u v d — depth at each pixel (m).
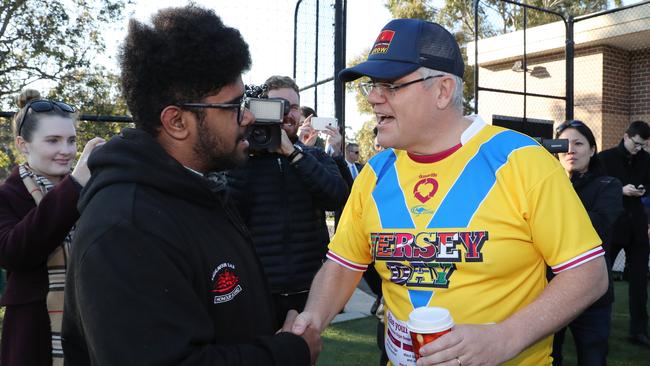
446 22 16.08
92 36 8.96
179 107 1.13
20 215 1.91
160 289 0.98
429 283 1.39
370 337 4.18
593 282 1.25
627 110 9.09
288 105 2.39
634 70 9.06
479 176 1.38
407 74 1.37
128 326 0.95
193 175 1.16
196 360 0.99
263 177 2.53
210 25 1.14
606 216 2.85
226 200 1.31
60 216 1.73
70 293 1.07
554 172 1.32
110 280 0.95
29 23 8.70
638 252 4.07
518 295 1.34
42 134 1.97
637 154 4.70
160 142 1.18
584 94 9.02
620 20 8.19
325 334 4.26
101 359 0.95
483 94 10.85
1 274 4.09
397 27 1.42
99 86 8.63
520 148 1.36
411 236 1.43
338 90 4.50
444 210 1.39
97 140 1.84
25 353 1.87
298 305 2.56
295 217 2.55
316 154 2.80
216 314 1.14
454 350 1.11
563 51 9.35
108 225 0.99
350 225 1.67
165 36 1.10
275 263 2.50
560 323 1.22
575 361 3.75
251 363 1.07
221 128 1.18
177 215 1.10
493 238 1.32
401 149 1.48
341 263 1.66
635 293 4.07
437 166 1.45
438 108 1.41
